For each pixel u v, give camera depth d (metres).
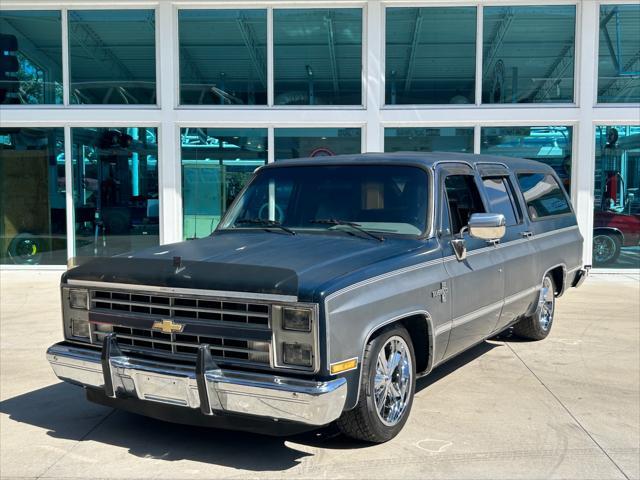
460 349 5.24
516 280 5.97
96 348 4.38
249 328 3.82
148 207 12.03
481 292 5.29
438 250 4.77
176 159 11.91
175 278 4.03
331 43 11.85
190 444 4.43
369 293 4.02
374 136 11.75
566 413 4.96
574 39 11.66
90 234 12.13
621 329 7.75
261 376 3.72
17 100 12.19
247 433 4.61
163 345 4.11
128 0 11.77
